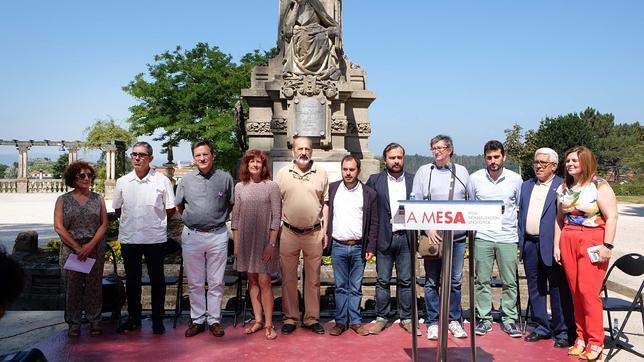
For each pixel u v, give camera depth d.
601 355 5.32
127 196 5.87
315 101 10.09
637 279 9.44
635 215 26.17
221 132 25.84
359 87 11.13
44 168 75.62
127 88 26.56
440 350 4.35
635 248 13.74
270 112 10.82
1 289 1.82
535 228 5.77
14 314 6.95
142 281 6.76
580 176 5.30
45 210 25.75
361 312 6.82
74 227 5.72
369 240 5.95
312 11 10.43
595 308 5.16
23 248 9.14
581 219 5.27
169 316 6.60
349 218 6.00
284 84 10.16
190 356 5.19
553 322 5.70
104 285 6.31
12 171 72.81
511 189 5.91
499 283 6.59
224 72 26.69
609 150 66.50
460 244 5.82
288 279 6.01
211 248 5.82
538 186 5.88
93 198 5.83
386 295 6.09
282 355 5.23
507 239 5.93
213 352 5.31
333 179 10.06
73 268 5.59
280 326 6.31
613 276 9.72
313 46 10.17
